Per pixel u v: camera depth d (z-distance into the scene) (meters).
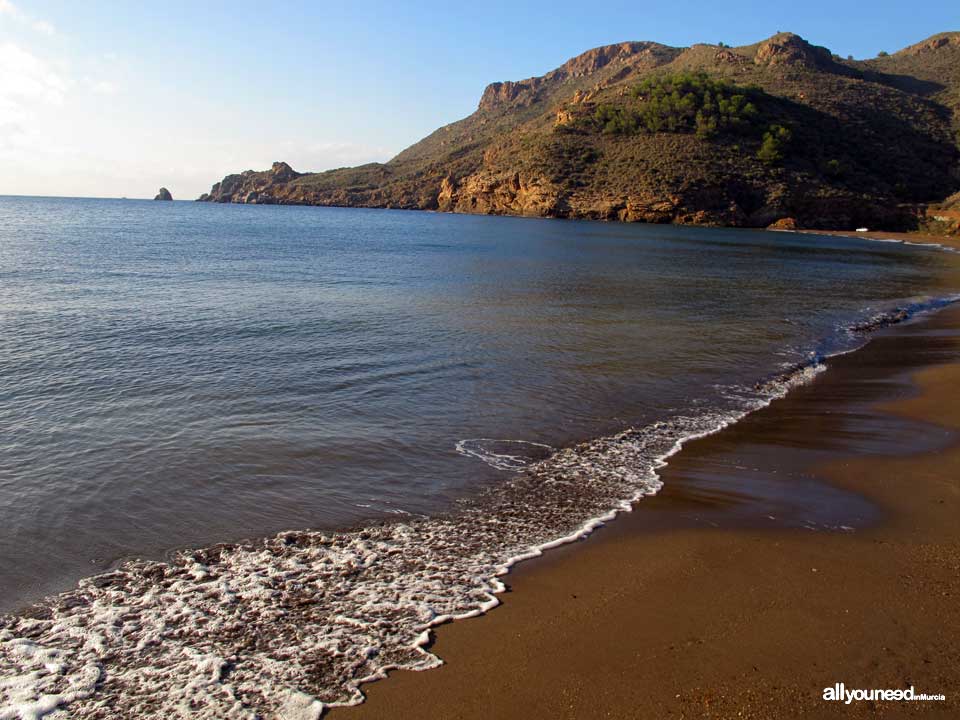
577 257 46.47
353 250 47.94
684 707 4.20
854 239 83.44
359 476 8.32
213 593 5.73
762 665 4.60
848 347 17.33
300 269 33.53
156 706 4.36
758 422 10.70
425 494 7.85
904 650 4.74
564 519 7.20
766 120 119.19
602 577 5.93
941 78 170.62
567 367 14.15
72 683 4.58
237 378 12.66
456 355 14.95
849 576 5.84
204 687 4.53
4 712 4.27
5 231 58.00
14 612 5.44
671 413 11.17
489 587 5.79
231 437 9.58
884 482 8.12
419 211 179.88
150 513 7.26
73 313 19.09
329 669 4.70
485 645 4.93
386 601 5.59
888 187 109.88
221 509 7.38
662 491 7.93
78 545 6.57
